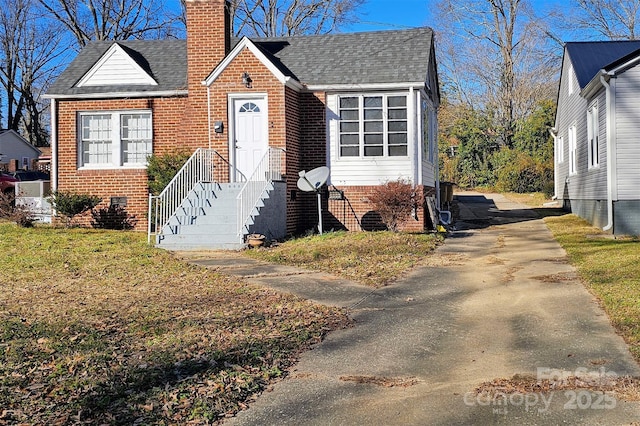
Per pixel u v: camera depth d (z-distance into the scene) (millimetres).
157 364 5641
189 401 4797
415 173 16750
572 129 22047
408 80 16500
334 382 5332
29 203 19359
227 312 7742
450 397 4949
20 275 10547
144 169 17359
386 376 5480
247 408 4762
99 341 6418
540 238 15156
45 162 47469
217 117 16266
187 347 6184
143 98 17406
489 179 38750
